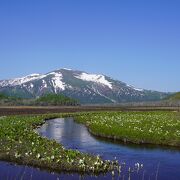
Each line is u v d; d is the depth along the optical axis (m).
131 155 33.28
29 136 39.59
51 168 26.97
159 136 40.78
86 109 118.50
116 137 43.91
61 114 86.06
